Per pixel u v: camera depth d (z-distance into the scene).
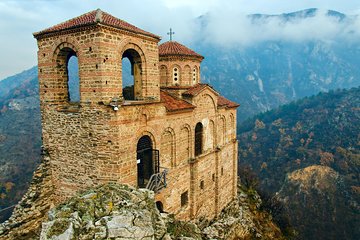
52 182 20.30
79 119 18.08
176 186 23.48
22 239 18.33
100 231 12.81
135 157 18.42
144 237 13.47
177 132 23.00
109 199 14.84
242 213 34.81
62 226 12.72
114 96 17.28
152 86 20.05
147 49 19.38
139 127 18.59
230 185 35.12
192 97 24.73
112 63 16.95
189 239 16.61
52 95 19.34
